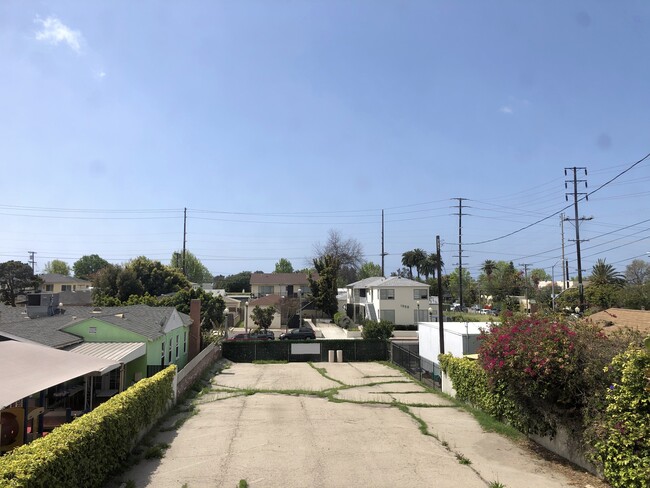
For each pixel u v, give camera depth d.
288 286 78.12
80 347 19.19
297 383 23.39
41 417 12.94
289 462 10.32
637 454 7.63
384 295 53.81
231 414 15.42
